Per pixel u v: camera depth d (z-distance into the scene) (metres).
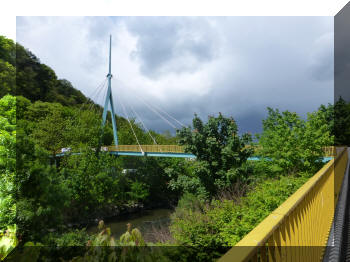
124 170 44.03
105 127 65.62
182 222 6.66
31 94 58.28
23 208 11.58
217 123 12.81
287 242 1.83
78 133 50.62
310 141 12.99
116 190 36.91
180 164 22.38
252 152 12.66
